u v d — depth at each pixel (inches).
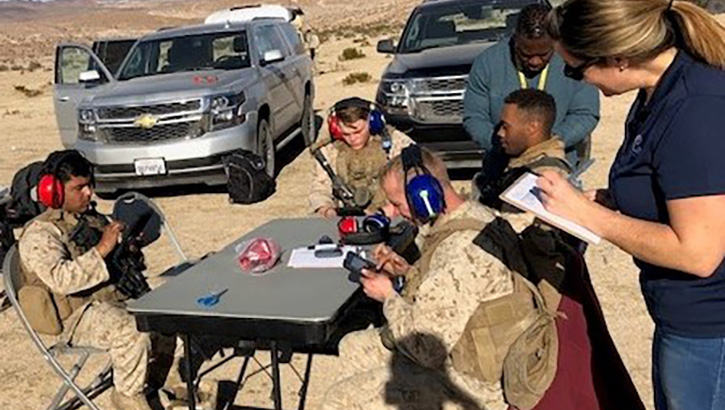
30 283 140.6
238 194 331.6
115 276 149.3
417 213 104.5
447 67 315.9
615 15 76.8
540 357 99.6
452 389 105.4
